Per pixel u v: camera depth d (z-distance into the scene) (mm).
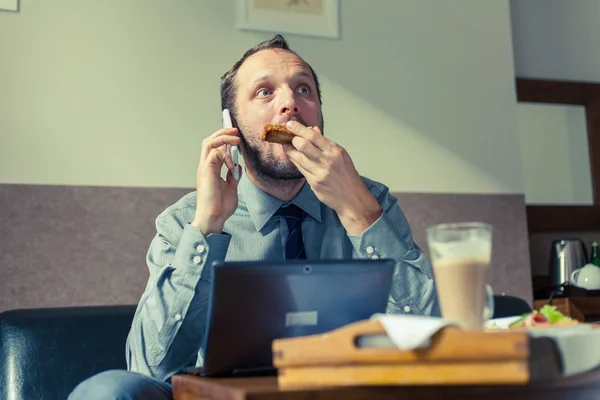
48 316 2076
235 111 1874
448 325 869
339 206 1610
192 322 1518
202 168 1611
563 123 3689
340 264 1161
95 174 2773
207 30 2992
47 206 2697
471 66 3410
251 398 891
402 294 1565
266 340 1169
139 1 2912
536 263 3576
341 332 904
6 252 2631
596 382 1006
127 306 2205
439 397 944
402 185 3217
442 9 3395
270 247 1786
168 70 2918
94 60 2830
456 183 3307
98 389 1246
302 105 1835
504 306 2658
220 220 1574
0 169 2666
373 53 3246
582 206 3666
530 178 3600
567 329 1068
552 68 3742
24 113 2721
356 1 3254
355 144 3168
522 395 968
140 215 2805
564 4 3809
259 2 3082
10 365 1977
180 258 1503
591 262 3385
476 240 1033
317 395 912
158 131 2875
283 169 1764
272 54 1868
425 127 3289
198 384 1069
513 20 3703
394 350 880
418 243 3191
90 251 2725
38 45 2768
